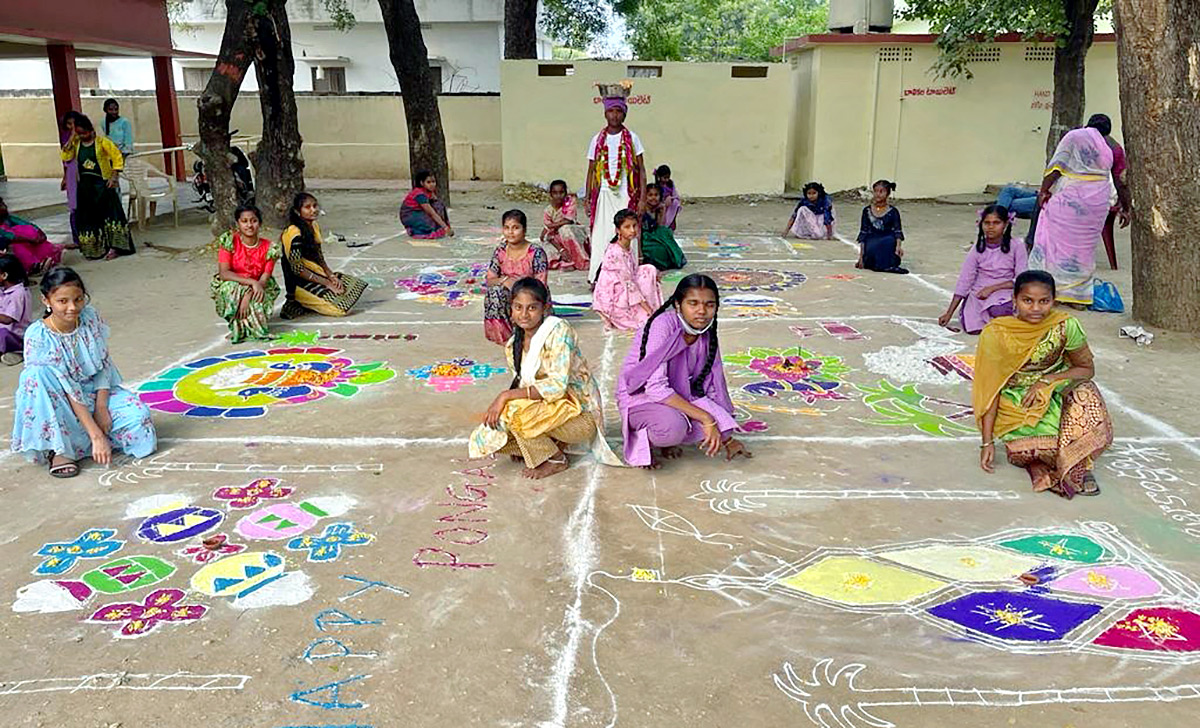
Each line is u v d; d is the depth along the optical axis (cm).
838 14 1720
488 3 2516
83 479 443
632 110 1706
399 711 276
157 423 520
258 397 566
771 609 331
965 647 307
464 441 491
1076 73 1417
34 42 1536
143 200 1249
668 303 436
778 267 1004
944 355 648
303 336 712
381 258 1069
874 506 412
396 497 422
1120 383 582
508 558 367
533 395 431
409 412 537
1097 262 1002
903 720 272
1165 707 277
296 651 306
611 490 430
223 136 1113
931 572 355
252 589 344
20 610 330
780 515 404
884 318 762
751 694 284
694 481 439
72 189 1043
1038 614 325
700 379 450
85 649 307
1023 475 444
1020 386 436
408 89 1509
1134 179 683
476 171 2109
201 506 414
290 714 275
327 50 2611
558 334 425
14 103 2059
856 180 1722
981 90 1681
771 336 704
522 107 1725
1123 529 388
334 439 495
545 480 441
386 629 319
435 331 729
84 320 454
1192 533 384
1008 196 1304
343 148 2119
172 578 352
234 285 686
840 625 321
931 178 1720
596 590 344
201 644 310
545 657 303
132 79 2755
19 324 659
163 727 269
